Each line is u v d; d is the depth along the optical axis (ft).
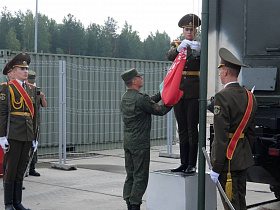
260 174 18.89
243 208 15.99
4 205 22.77
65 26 191.11
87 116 40.88
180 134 20.18
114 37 191.62
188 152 20.13
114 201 23.75
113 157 38.27
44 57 38.19
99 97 41.57
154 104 19.08
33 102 21.71
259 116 18.89
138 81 19.61
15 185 21.45
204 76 16.60
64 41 190.49
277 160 18.12
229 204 15.24
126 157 19.75
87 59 40.63
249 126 15.99
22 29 195.52
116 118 42.75
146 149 19.17
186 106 19.72
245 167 15.67
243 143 15.87
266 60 19.65
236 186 15.66
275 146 17.83
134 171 19.21
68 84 39.42
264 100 19.48
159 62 44.98
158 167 33.40
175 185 19.35
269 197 24.86
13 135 20.89
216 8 20.67
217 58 20.74
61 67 31.71
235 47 20.33
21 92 21.18
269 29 19.60
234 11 20.33
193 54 19.22
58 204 23.21
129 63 43.19
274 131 18.56
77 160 36.70
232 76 15.93
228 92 15.53
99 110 41.65
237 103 15.49
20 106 21.11
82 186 27.22
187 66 19.49
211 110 19.75
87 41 191.11
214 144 15.33
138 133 19.11
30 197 24.58
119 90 42.73
